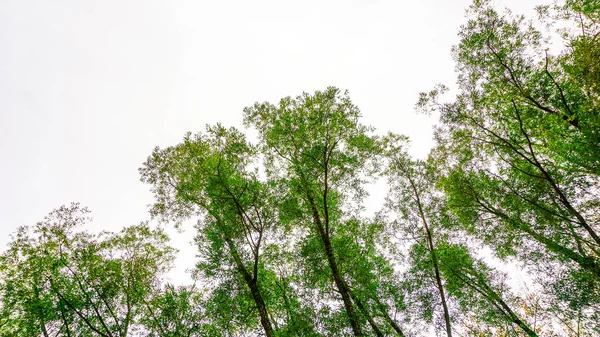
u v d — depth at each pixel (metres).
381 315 14.08
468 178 14.82
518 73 12.65
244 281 13.55
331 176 14.68
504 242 14.67
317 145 14.14
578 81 11.19
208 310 13.34
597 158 10.71
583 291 12.15
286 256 14.55
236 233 13.95
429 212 17.42
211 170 13.71
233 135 14.55
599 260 11.91
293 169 14.91
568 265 12.91
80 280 13.02
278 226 14.20
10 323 12.91
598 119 10.26
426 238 17.11
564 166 12.90
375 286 14.23
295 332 11.88
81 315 12.19
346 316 12.07
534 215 13.58
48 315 12.41
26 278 12.80
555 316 13.59
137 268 15.15
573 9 11.75
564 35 11.94
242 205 14.10
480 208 14.90
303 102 14.41
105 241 14.30
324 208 13.98
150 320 13.37
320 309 12.32
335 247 14.22
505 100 12.99
